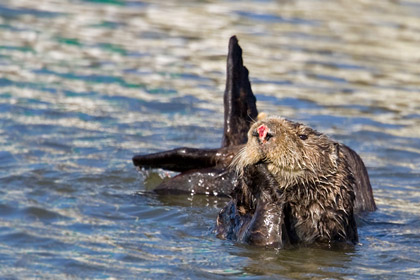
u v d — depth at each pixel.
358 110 16.61
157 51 21.16
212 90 17.70
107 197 10.55
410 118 16.25
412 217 10.38
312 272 7.93
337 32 24.59
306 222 8.86
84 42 21.64
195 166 11.00
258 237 8.57
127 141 13.45
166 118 15.23
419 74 20.33
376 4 29.03
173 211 10.09
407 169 12.76
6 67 18.45
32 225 9.16
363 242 9.15
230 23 25.05
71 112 15.14
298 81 18.88
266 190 8.57
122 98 16.52
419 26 25.78
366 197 10.68
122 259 8.12
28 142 12.91
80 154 12.48
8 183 10.73
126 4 27.06
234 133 11.13
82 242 8.64
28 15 24.45
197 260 8.16
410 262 8.38
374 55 22.06
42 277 7.56
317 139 8.88
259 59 20.78
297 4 28.70
